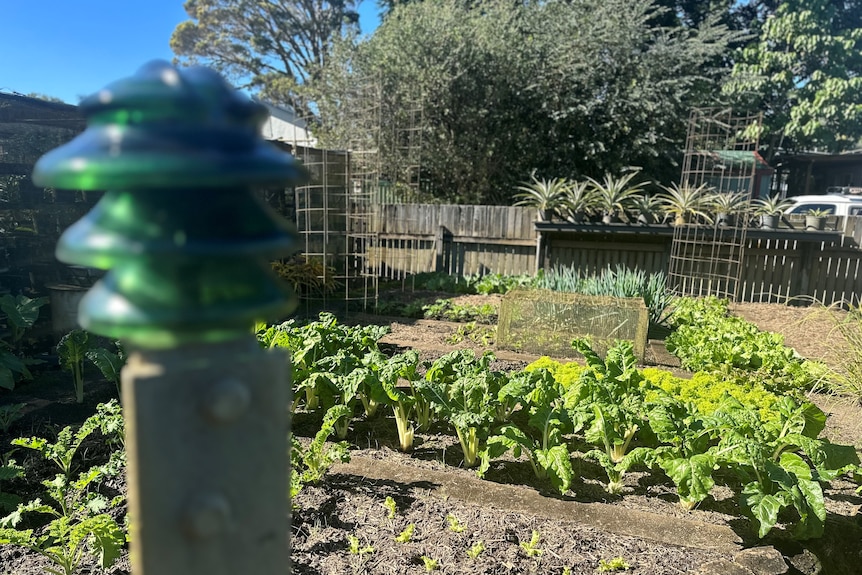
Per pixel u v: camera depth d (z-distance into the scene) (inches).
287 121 987.9
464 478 133.3
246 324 27.7
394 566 102.3
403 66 636.1
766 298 404.8
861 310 214.2
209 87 25.0
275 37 1253.1
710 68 692.7
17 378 210.2
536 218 452.4
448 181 689.6
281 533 29.5
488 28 642.8
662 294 312.7
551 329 256.4
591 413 143.6
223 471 26.9
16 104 227.6
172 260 23.9
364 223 436.5
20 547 108.9
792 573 103.8
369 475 134.7
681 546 111.1
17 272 237.3
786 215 394.3
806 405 143.6
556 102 637.3
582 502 127.4
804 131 768.9
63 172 23.0
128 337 25.7
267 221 26.6
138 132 23.0
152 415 24.9
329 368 176.4
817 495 113.4
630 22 629.3
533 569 102.7
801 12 781.9
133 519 26.1
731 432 129.5
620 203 413.7
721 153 655.1
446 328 312.7
